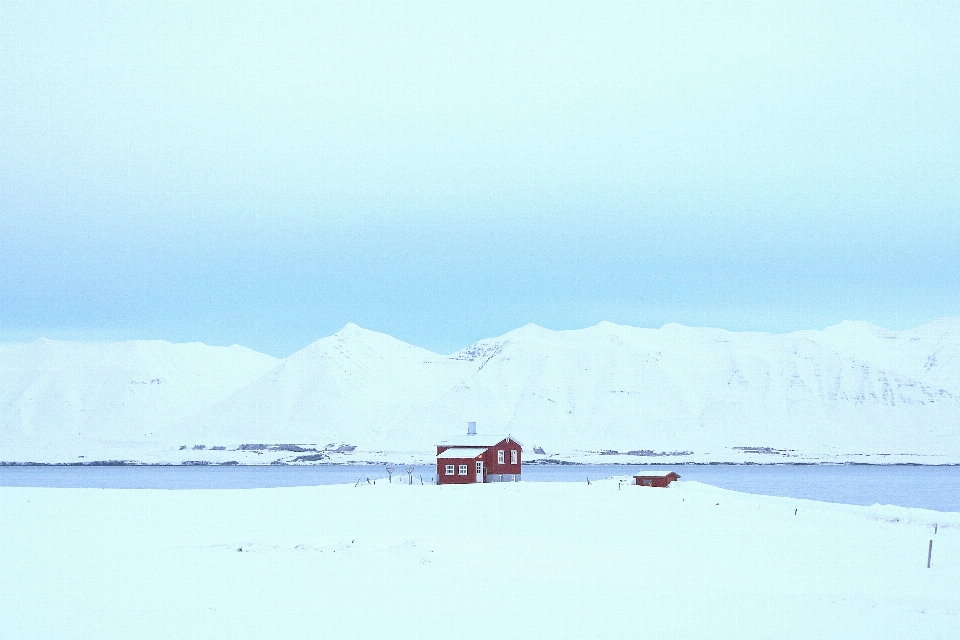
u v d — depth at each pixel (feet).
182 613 115.34
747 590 137.28
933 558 174.91
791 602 127.95
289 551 162.09
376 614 117.19
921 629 112.78
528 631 110.42
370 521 217.77
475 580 141.69
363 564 152.35
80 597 123.03
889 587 141.59
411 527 207.21
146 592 126.62
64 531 191.62
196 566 146.92
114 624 109.60
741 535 203.10
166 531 195.31
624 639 107.55
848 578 150.20
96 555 157.07
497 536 194.70
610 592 134.00
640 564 162.91
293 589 130.72
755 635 109.60
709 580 146.41
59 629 107.14
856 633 111.04
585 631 110.73
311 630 108.99
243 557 156.15
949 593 136.46
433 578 142.31
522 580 143.02
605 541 191.31
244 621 112.16
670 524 216.95
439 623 113.50
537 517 224.74
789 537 201.67
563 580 143.84
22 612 114.62
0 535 182.91
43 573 139.13
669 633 110.42
